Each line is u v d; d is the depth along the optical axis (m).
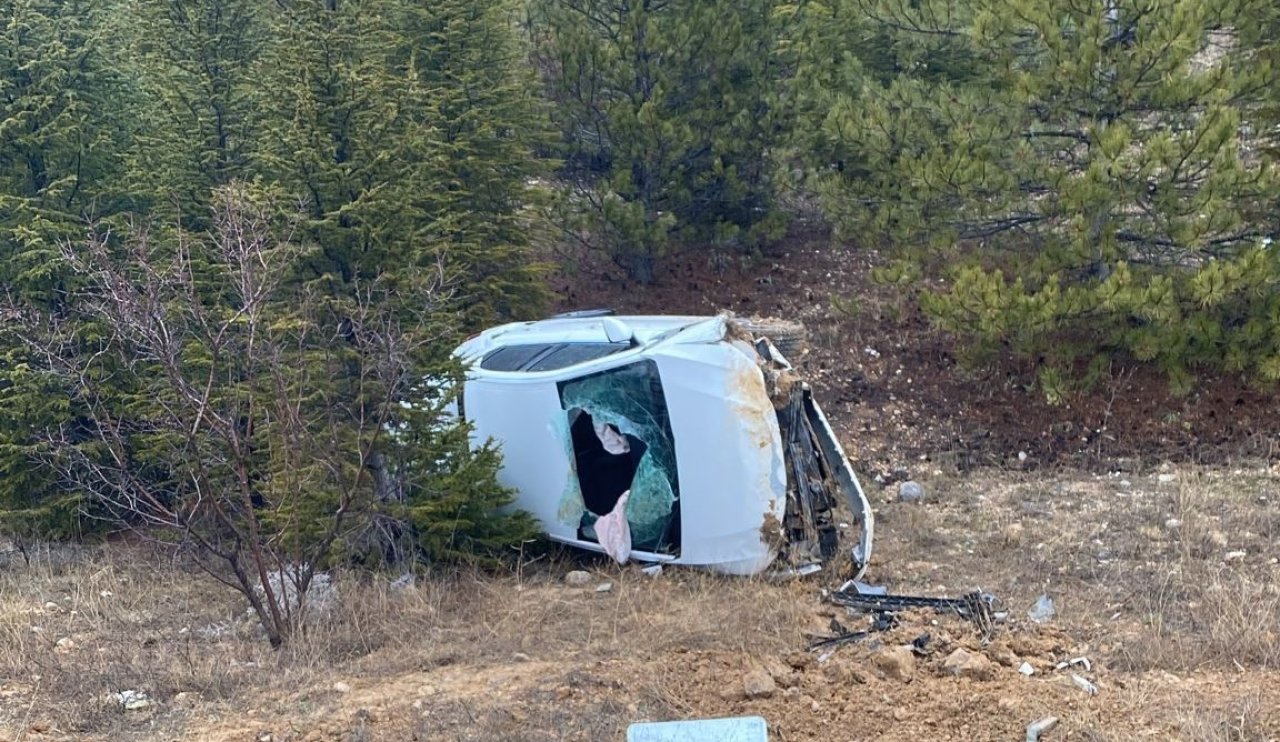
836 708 5.77
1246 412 11.20
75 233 10.34
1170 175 10.54
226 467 8.36
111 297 7.15
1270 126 11.45
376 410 8.09
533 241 13.91
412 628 6.96
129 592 8.15
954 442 11.29
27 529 9.90
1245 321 11.27
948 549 8.45
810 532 7.82
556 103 14.12
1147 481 9.98
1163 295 10.23
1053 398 11.23
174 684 6.20
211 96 11.08
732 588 7.40
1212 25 10.76
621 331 8.34
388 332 7.71
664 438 7.84
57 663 6.48
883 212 12.12
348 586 7.56
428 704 5.79
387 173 9.67
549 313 14.03
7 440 9.70
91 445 9.26
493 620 7.08
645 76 13.95
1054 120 11.30
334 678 6.25
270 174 10.08
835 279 15.01
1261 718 5.46
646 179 14.26
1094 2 10.62
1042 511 9.25
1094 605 7.12
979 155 11.34
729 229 14.76
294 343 8.88
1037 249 11.88
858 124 12.12
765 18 14.16
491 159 12.61
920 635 6.63
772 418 7.52
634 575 7.82
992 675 6.13
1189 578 7.46
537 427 8.39
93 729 5.73
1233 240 11.26
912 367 12.57
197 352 8.67
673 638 6.60
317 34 9.56
